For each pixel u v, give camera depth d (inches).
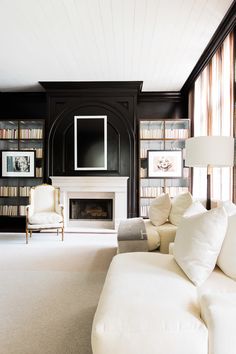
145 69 168.7
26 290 95.7
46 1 101.3
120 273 63.2
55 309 81.8
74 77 183.2
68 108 199.0
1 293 93.3
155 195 197.5
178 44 135.1
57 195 183.8
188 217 72.5
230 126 122.6
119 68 167.0
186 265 60.6
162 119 194.9
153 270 64.6
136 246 106.0
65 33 124.7
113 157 200.1
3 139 200.2
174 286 55.7
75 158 200.2
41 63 159.6
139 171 197.5
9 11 107.7
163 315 45.6
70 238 175.2
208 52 142.7
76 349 62.8
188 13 108.9
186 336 43.3
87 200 211.6
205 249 60.1
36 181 208.4
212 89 148.6
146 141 204.4
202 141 96.3
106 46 137.6
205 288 57.3
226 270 61.4
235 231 61.1
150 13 108.9
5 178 206.4
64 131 199.9
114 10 106.7
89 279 106.2
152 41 132.3
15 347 63.8
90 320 75.4
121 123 198.5
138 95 213.3
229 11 106.2
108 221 204.2
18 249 149.4
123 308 47.2
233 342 42.0
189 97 195.9
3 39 130.3
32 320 75.5
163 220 125.5
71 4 103.0
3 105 215.9
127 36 127.3
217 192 140.5
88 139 200.1
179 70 169.9
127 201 198.1
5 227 205.6
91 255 138.7
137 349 43.4
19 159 200.2
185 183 203.3
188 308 48.1
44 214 170.4
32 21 114.7
